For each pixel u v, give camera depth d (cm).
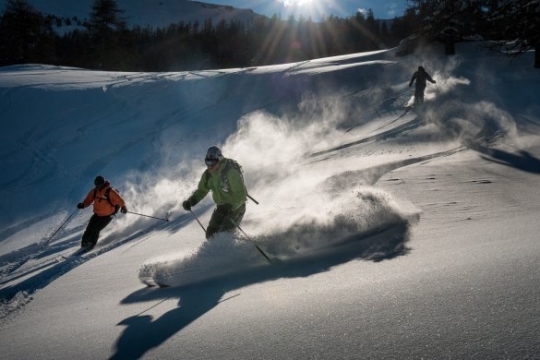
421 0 3394
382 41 11594
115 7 6750
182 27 12769
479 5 3116
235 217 567
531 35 2516
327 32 12600
